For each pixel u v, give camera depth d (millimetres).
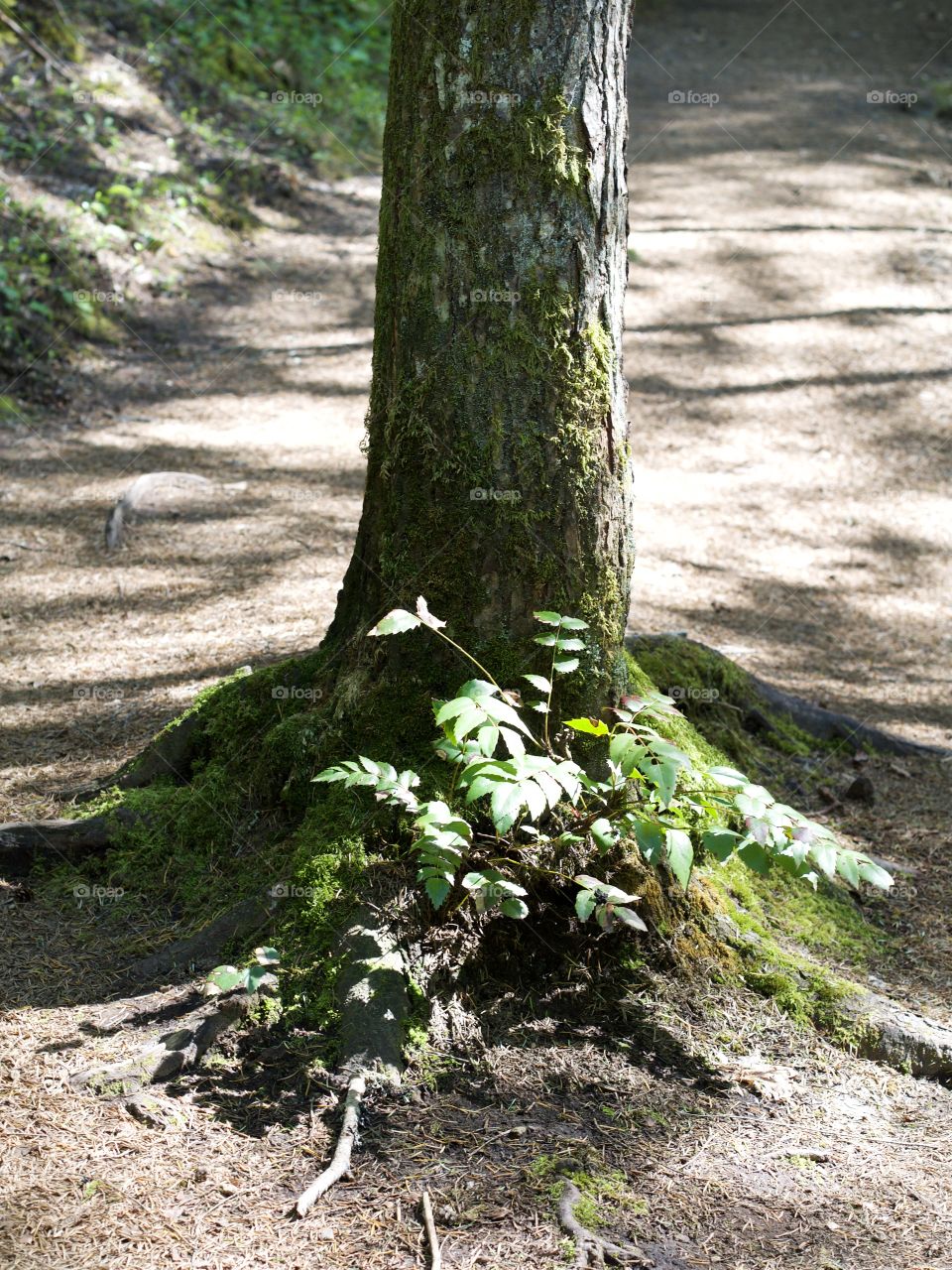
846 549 7000
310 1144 2617
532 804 2662
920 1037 3066
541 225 3010
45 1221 2365
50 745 4336
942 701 5508
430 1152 2617
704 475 7828
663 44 18266
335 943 2992
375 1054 2787
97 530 6414
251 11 13141
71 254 8922
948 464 8148
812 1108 2881
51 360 8227
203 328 9211
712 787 3469
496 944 3111
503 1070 2867
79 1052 2834
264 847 3391
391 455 3219
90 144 9914
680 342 9711
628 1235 2447
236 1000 2895
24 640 5223
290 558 6207
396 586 3246
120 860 3541
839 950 3496
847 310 10344
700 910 3266
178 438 7707
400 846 3098
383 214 3205
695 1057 2984
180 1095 2727
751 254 11273
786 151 13969
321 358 9047
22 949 3248
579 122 3002
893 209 12406
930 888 3992
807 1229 2506
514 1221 2447
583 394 3100
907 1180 2676
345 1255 2348
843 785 4598
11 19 10266
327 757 3336
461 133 2990
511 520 3113
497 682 3174
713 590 6355
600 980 3119
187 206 10172
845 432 8516
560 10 2947
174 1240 2350
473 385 3076
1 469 7086
